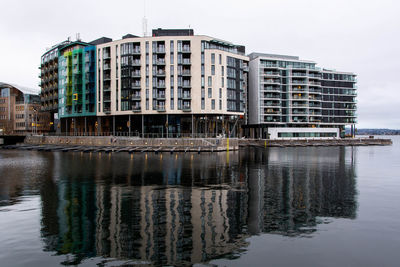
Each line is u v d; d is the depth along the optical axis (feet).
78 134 318.04
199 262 41.39
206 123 295.69
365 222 58.29
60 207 68.95
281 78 387.55
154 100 286.46
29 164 155.84
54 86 361.30
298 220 59.41
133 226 55.67
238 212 64.85
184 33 310.86
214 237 50.29
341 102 427.33
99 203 72.49
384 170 135.54
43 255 43.60
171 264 40.86
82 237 50.11
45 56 392.27
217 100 286.66
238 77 310.86
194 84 285.84
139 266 40.40
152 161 169.48
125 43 291.58
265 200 75.72
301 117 393.09
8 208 68.18
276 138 378.12
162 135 285.23
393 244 47.60
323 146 368.27
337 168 142.41
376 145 412.16
